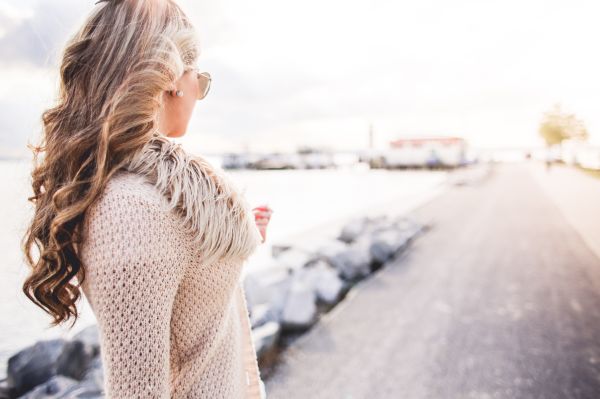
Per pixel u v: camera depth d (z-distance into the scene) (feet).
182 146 2.40
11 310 11.21
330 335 12.39
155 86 2.15
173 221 2.07
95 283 1.91
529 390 9.36
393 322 13.38
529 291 16.42
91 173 2.08
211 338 2.33
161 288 1.96
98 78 2.17
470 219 36.47
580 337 12.04
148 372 1.90
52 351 8.82
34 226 2.25
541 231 29.66
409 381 9.78
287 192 55.67
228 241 2.26
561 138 181.57
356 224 27.58
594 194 54.54
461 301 15.39
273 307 12.62
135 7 2.25
